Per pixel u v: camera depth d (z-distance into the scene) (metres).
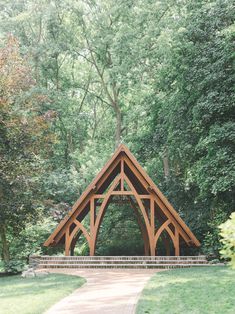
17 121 20.59
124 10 38.25
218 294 11.68
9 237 25.97
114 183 21.53
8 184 20.05
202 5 27.33
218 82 22.52
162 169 35.38
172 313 9.59
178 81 25.59
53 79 43.62
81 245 31.83
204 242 24.03
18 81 21.84
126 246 27.16
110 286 14.16
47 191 22.92
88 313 9.77
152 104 29.75
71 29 41.47
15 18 38.00
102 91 46.38
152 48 34.78
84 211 23.69
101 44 40.12
